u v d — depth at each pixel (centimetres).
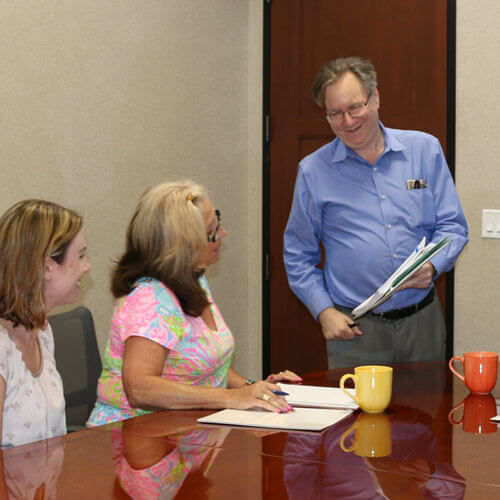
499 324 349
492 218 347
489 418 162
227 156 406
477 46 347
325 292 274
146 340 183
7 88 292
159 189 196
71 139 319
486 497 115
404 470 128
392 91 372
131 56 346
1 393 162
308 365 410
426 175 270
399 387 194
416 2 363
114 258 342
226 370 207
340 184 274
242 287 421
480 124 349
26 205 166
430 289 273
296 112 404
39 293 162
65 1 314
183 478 126
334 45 389
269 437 149
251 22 414
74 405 213
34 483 125
